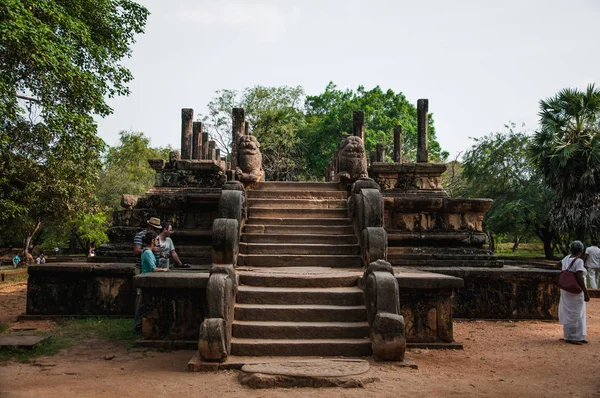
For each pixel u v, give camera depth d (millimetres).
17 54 10430
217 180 12836
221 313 5949
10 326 8445
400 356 5828
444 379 5316
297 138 39781
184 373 5508
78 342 7219
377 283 6152
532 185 27438
